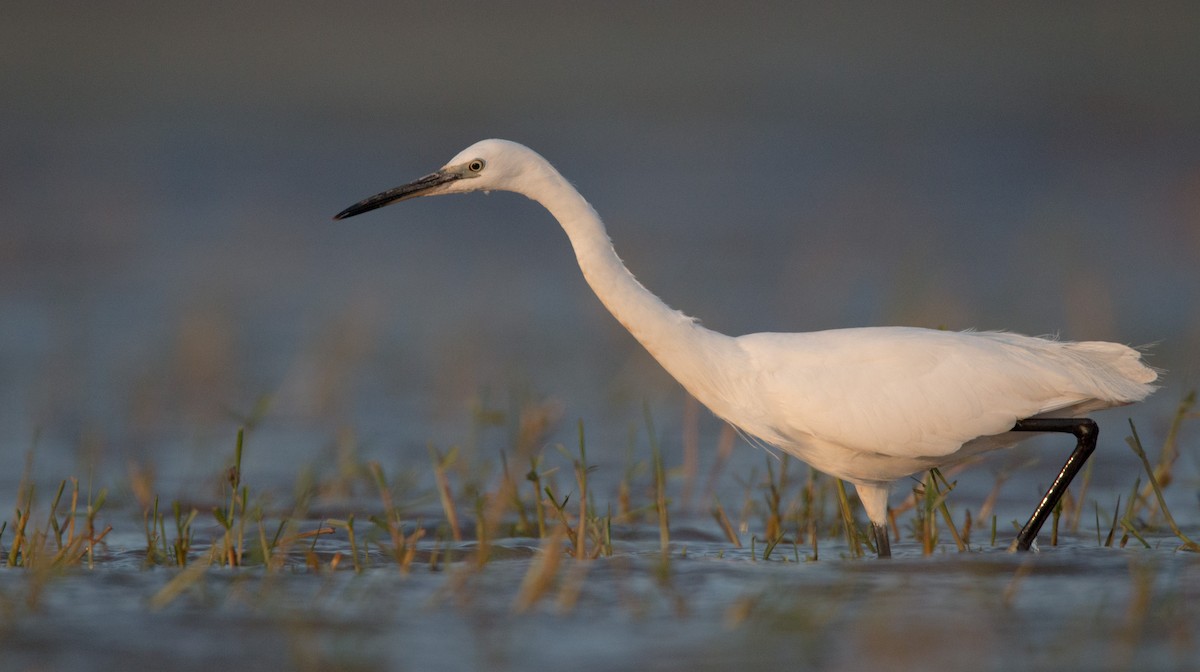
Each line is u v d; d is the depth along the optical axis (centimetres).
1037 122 3922
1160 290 1995
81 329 1816
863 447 839
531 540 886
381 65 4859
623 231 2606
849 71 4766
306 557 817
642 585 729
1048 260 2256
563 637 629
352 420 1388
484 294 2095
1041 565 772
